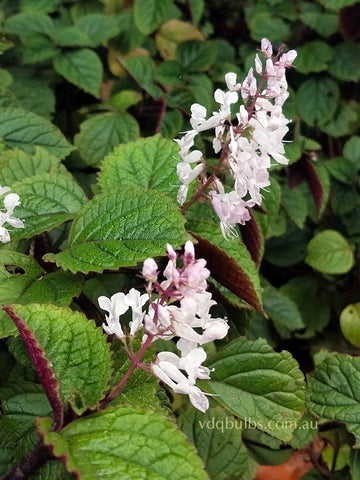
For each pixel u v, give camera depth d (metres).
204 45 0.39
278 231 0.36
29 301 0.20
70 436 0.15
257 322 0.34
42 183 0.23
